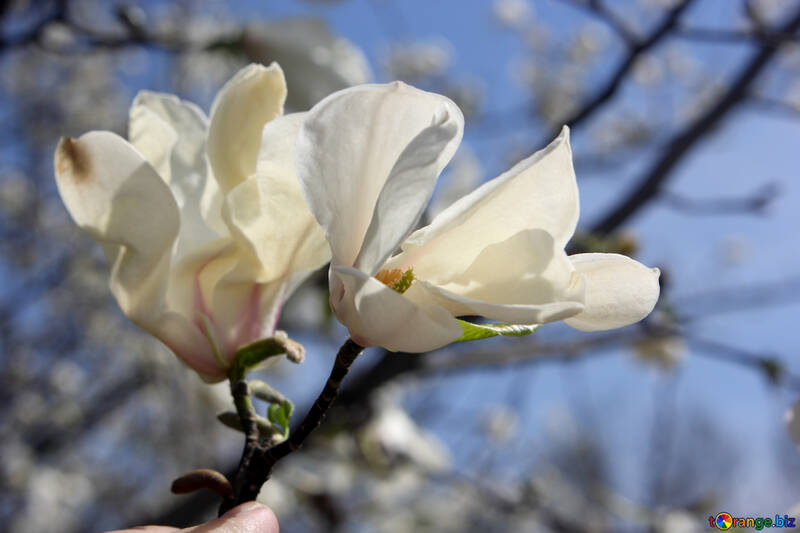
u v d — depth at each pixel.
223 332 0.31
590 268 0.29
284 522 1.12
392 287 0.27
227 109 0.30
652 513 0.95
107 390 1.52
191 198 0.31
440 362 0.79
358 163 0.27
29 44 0.64
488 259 0.27
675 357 0.87
